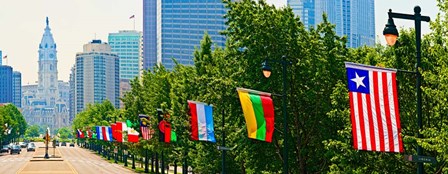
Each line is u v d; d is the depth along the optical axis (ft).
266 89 119.24
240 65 123.65
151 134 219.61
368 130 70.95
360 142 70.85
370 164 88.22
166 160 251.80
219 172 163.02
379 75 71.77
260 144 120.78
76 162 417.90
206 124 132.16
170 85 220.64
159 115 178.81
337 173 93.45
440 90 76.18
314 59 121.29
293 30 122.31
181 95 177.47
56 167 351.87
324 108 119.96
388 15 69.51
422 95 87.10
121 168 343.46
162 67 245.24
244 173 159.43
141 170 321.52
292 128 124.98
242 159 139.85
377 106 71.31
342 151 93.56
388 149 71.20
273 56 120.06
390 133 71.36
